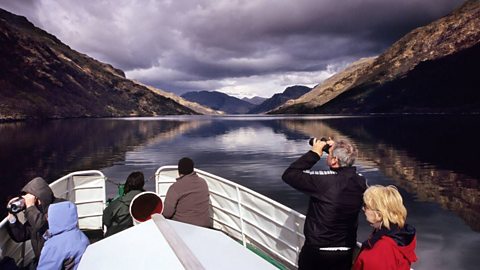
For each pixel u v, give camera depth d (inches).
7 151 1317.7
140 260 109.7
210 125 3816.4
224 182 230.8
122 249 116.7
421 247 373.4
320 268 131.1
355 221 131.6
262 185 687.1
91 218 248.5
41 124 3978.8
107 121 5265.8
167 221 132.5
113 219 188.2
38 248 157.6
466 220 466.3
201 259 112.5
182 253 110.0
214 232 132.1
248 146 1514.5
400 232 103.0
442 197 600.7
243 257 118.3
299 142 1700.3
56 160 1079.0
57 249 133.5
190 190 200.5
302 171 133.0
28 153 1253.7
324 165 883.4
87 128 3110.2
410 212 510.9
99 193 249.4
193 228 132.0
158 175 269.0
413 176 797.2
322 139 137.9
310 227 133.3
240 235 221.8
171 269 104.0
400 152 1237.7
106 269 108.0
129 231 126.3
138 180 198.8
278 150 1346.0
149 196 170.1
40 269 133.4
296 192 621.0
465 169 881.5
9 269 141.1
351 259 131.9
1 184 730.8
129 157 1143.6
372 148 1369.3
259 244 202.8
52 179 784.9
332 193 126.6
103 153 1256.2
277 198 584.4
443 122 3503.9
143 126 3560.5
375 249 102.8
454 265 329.1
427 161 1024.2
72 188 242.1
